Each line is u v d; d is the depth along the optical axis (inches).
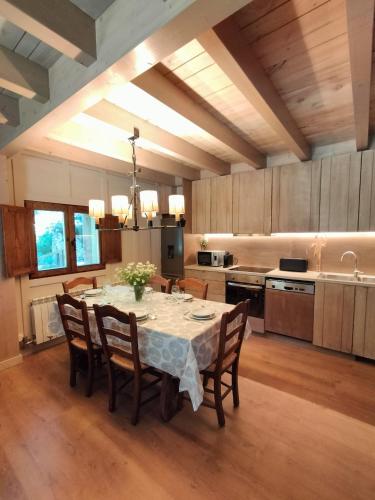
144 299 102.3
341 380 97.9
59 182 130.5
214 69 66.6
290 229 135.4
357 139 101.3
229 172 160.9
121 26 47.4
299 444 68.6
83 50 50.5
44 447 68.2
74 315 96.4
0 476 60.2
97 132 103.3
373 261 124.3
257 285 138.0
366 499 54.3
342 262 132.5
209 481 58.7
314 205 127.6
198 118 86.3
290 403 85.0
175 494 55.9
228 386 82.9
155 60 48.9
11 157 110.5
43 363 112.7
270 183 140.9
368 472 60.4
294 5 47.8
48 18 44.8
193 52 59.5
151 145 103.0
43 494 56.0
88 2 48.3
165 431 73.7
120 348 76.2
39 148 112.4
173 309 90.2
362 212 115.0
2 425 76.2
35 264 122.3
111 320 84.8
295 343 129.3
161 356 71.6
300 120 98.9
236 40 53.2
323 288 117.0
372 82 70.8
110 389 81.2
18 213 111.3
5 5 39.8
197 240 184.2
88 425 76.2
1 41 57.3
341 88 76.1
